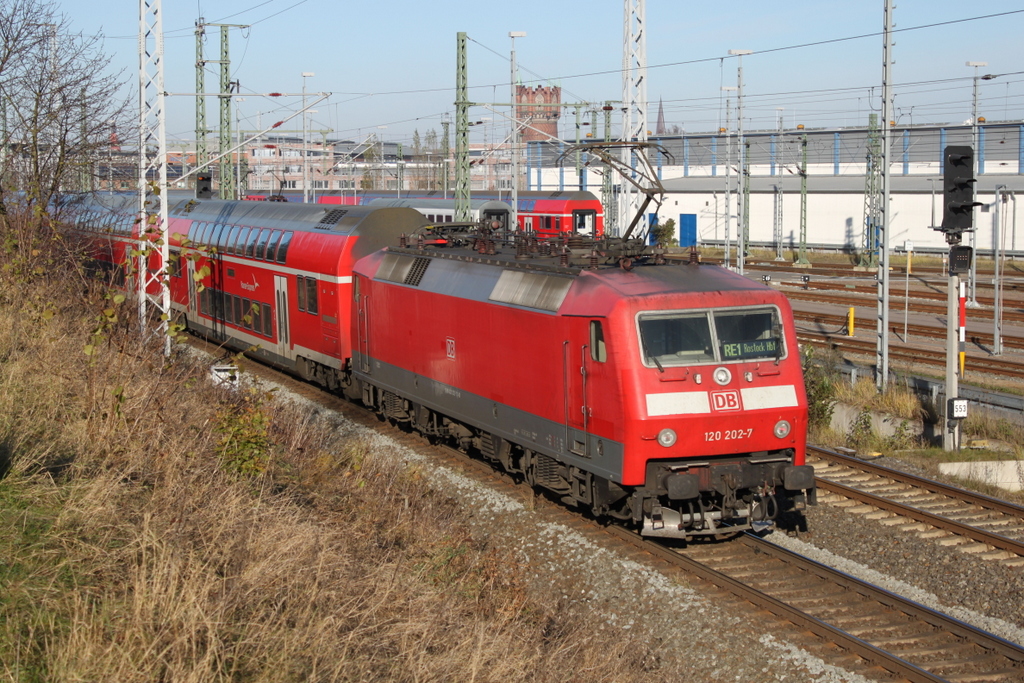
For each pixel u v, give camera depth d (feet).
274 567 26.76
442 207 135.54
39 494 29.01
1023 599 33.99
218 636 23.21
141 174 65.57
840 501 44.52
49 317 39.60
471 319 47.42
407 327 54.65
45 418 36.22
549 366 40.86
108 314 38.75
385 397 58.90
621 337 36.06
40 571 24.76
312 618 25.17
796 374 37.58
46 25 61.41
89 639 21.62
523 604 32.53
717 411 35.99
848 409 60.90
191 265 89.04
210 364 56.75
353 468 44.29
